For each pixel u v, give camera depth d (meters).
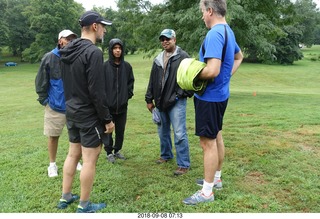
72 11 47.16
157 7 11.47
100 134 2.67
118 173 3.66
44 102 3.49
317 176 3.41
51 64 3.41
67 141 5.11
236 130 5.55
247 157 4.04
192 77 2.62
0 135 5.86
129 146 4.73
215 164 2.86
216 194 3.03
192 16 9.16
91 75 2.48
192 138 5.04
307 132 5.26
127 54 54.22
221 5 2.70
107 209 2.83
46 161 4.14
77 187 3.29
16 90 19.38
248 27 10.03
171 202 2.92
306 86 23.00
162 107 3.68
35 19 45.25
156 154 4.35
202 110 2.77
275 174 3.48
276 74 28.80
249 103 9.39
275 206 2.79
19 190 3.25
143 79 24.75
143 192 3.15
